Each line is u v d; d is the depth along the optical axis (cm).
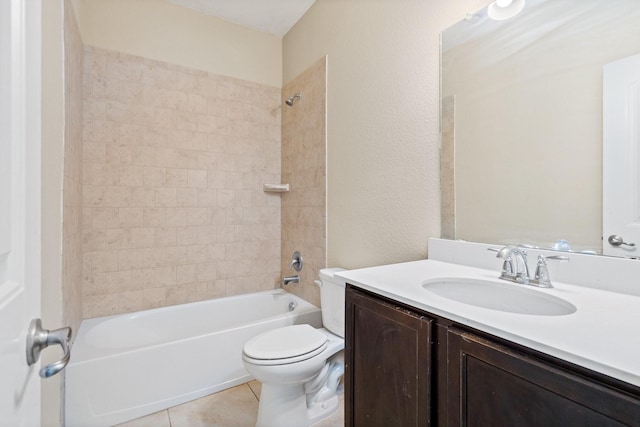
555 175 102
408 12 153
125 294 213
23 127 48
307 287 235
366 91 178
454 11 132
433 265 125
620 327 61
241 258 258
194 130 238
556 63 102
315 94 225
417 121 148
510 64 114
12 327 42
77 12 179
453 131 133
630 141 86
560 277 97
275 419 141
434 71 140
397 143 159
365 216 179
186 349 169
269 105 271
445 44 135
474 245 122
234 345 184
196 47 238
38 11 56
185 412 160
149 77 220
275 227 274
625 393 46
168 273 228
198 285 239
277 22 254
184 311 222
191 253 237
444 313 72
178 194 231
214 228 246
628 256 86
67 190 147
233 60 254
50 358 114
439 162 138
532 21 108
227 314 237
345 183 196
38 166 55
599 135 92
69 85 151
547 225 104
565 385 51
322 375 162
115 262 209
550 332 59
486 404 63
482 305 100
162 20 225
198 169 239
